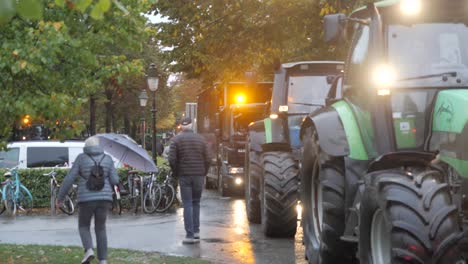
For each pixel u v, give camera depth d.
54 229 14.23
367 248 6.43
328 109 8.13
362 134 7.43
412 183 5.89
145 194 17.31
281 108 12.08
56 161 19.48
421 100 6.86
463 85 6.80
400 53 7.07
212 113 26.75
